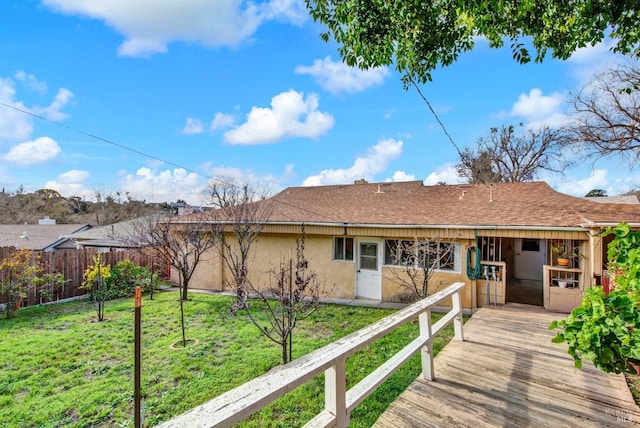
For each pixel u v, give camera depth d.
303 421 3.42
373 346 5.46
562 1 3.21
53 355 5.41
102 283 8.47
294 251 10.24
